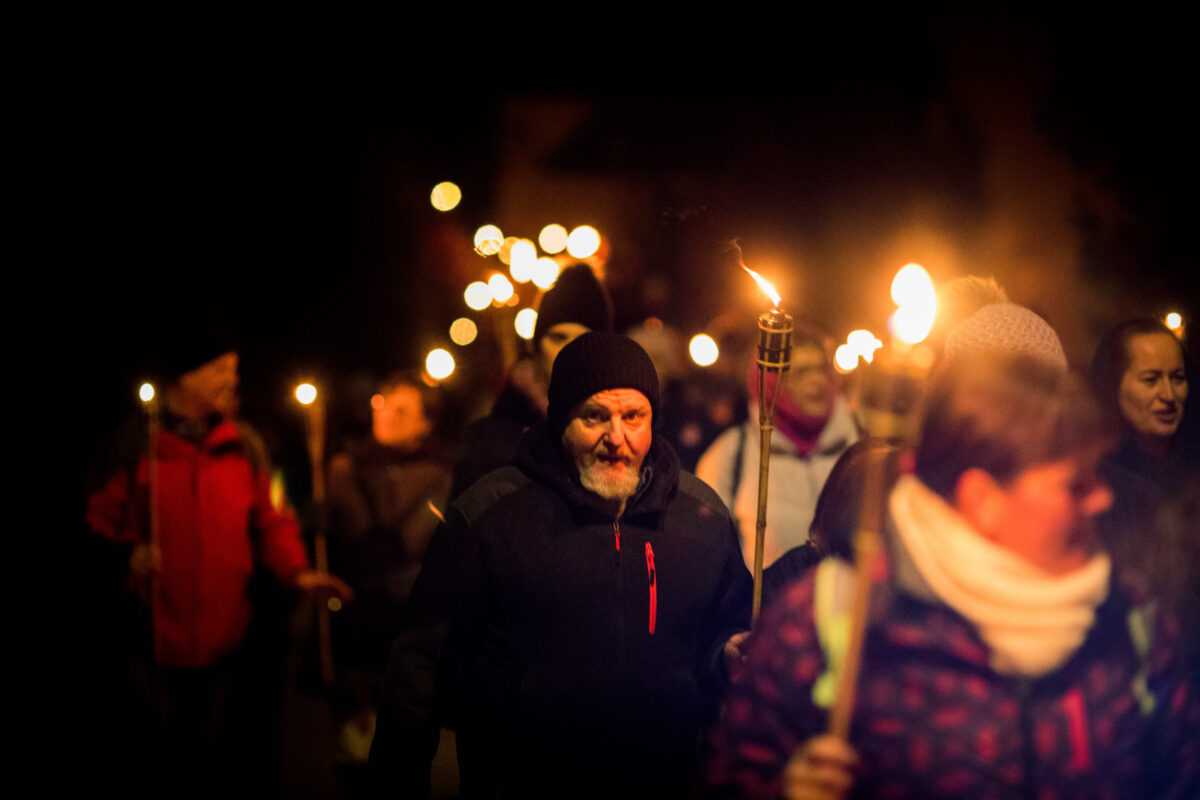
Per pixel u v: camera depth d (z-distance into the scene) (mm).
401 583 7480
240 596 6750
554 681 4160
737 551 4453
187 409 6730
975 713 2789
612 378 4234
